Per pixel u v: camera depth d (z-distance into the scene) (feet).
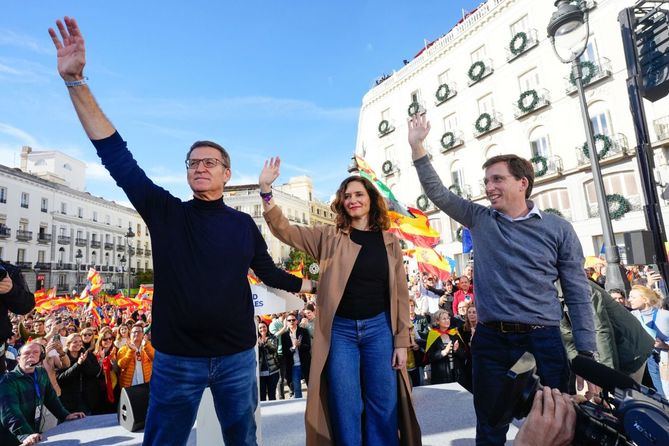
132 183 5.67
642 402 2.73
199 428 8.33
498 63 75.31
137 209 5.86
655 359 14.97
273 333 26.73
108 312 55.21
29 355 12.92
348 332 7.55
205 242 5.81
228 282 5.79
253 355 6.21
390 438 7.22
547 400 3.13
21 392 12.35
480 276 7.46
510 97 73.36
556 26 18.42
